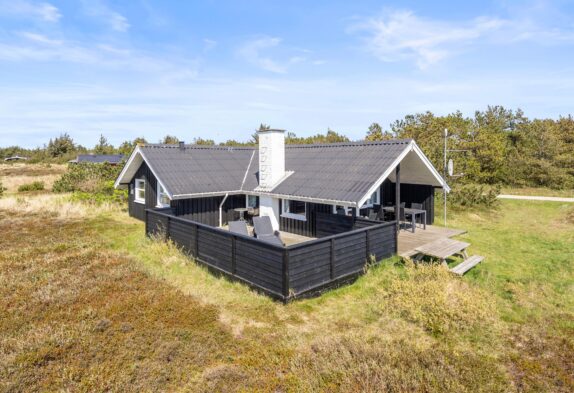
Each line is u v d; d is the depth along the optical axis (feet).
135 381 14.05
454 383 14.17
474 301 20.45
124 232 43.11
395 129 88.48
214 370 14.88
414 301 20.63
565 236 43.42
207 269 28.50
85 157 152.87
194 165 47.50
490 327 18.99
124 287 23.81
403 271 27.45
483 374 14.97
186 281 25.71
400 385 14.07
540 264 31.58
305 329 18.97
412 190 46.55
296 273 22.16
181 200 41.93
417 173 43.34
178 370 14.90
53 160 190.49
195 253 30.12
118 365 14.98
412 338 18.10
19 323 18.53
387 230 29.50
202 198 44.09
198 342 17.07
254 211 46.09
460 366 15.52
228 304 21.88
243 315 20.39
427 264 27.53
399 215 38.86
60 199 64.44
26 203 60.29
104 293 22.74
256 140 109.60
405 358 15.98
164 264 29.43
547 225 50.98
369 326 19.44
